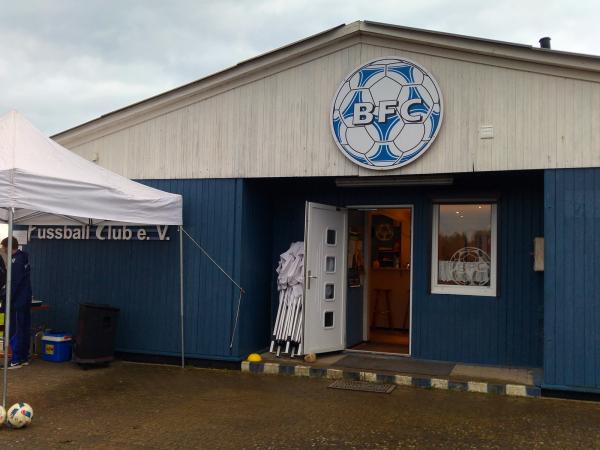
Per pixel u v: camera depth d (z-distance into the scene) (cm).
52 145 731
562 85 715
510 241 827
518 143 729
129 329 908
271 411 634
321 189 938
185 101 891
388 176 818
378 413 626
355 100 799
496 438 546
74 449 514
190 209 884
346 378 779
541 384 701
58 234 961
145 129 914
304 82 830
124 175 921
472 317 837
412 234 875
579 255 696
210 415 618
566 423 593
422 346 859
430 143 762
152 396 695
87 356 840
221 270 863
